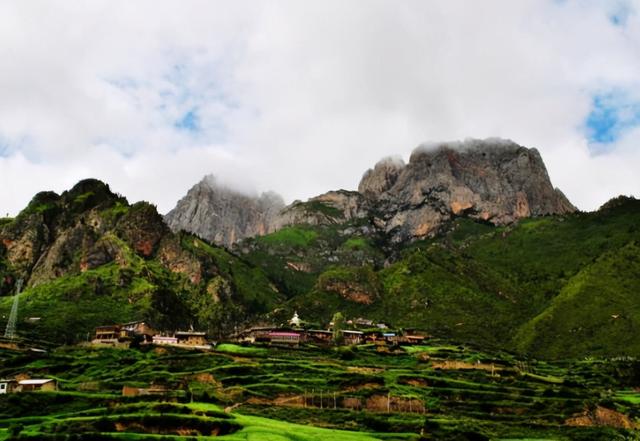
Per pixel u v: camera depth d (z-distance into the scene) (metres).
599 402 161.00
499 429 142.00
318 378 177.88
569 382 199.38
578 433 140.25
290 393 160.25
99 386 156.75
